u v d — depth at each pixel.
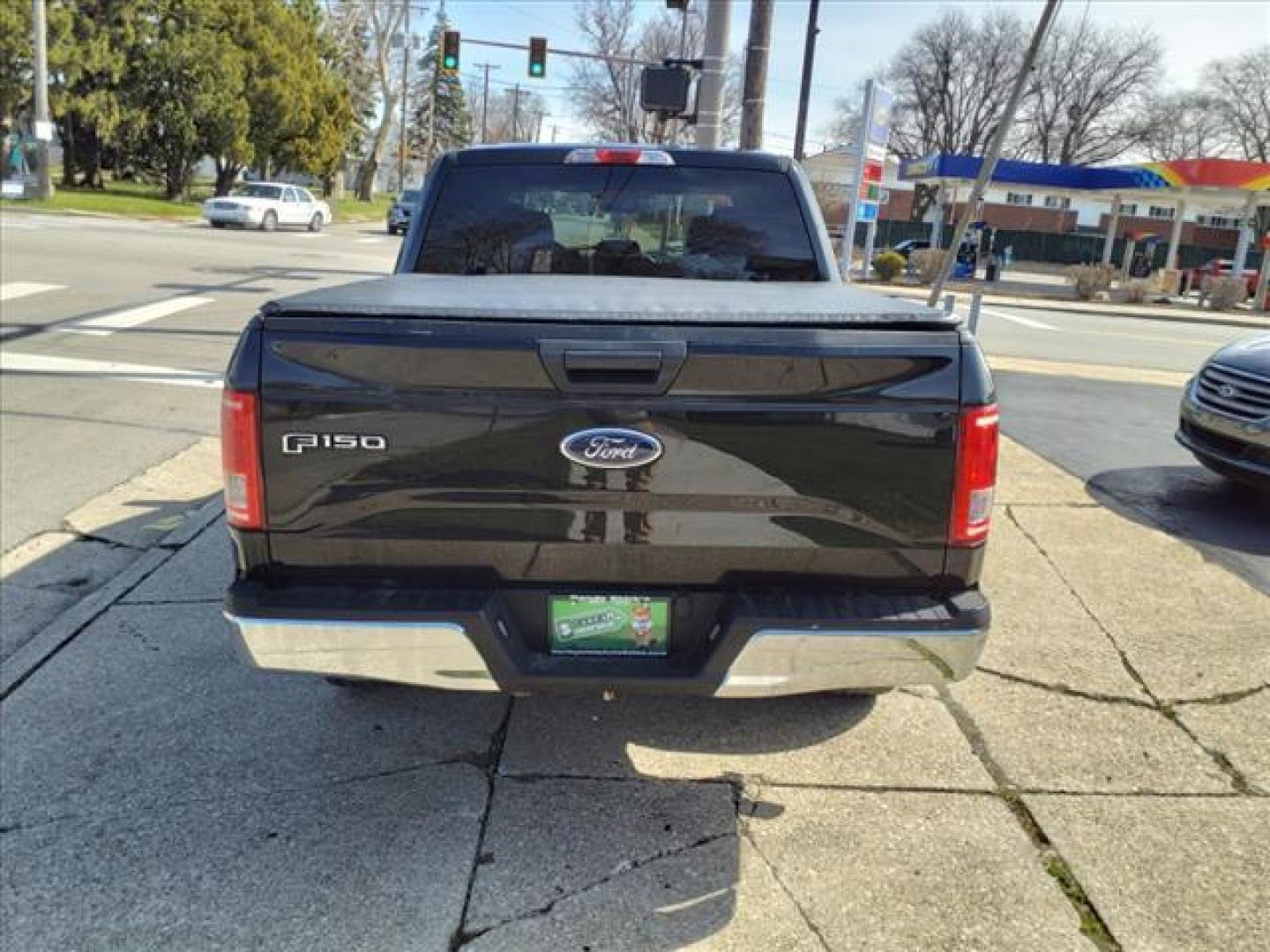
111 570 4.94
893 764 3.40
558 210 4.36
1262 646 4.29
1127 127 70.81
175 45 35.69
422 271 4.35
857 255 38.41
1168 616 4.57
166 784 3.20
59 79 33.59
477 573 2.64
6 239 19.12
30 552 5.11
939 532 2.60
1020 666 4.09
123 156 42.97
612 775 3.30
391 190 95.06
